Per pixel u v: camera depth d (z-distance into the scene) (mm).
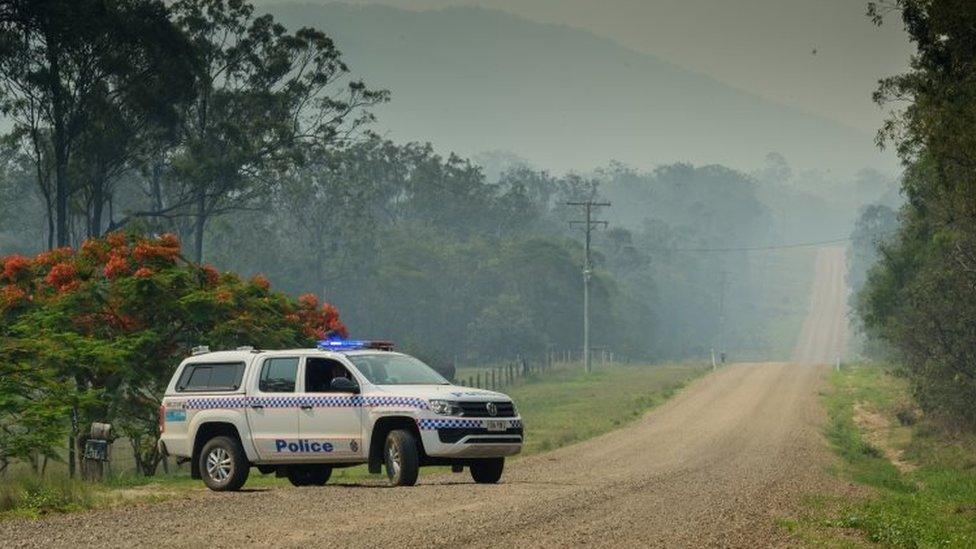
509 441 31953
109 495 30625
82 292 48062
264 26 129875
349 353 32812
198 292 48562
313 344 53875
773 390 115938
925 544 27812
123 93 113750
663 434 72312
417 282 196875
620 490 33688
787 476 45375
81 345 45375
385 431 31984
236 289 50750
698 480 40156
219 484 33000
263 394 32812
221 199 136250
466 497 29094
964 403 71750
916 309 75125
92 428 40094
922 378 76688
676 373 152250
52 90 108875
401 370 33062
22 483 30031
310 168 173625
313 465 33156
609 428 77875
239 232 177250
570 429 76688
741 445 64188
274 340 50219
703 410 94062
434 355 142125
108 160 115750
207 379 33844
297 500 28328
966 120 54250
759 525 26938
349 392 31984
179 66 112438
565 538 22625
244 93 129500
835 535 26438
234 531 22734
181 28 127188
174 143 123875
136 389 46094
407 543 21172
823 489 40594
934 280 73812
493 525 23828
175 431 34094
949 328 72625
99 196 117438
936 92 56594
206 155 121875
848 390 115875
